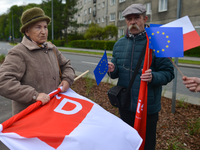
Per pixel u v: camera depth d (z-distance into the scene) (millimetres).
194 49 16234
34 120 1423
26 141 1282
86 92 4703
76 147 1269
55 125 1423
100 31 29547
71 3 40188
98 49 27516
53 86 1742
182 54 1487
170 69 1833
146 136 1940
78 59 14648
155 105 1870
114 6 31188
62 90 1762
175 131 2848
